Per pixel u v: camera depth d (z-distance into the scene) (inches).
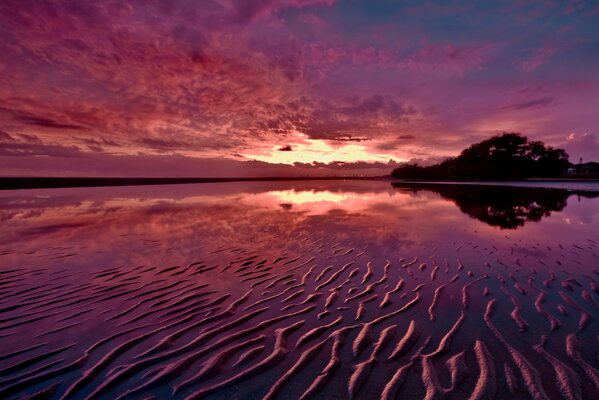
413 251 199.5
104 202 536.1
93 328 107.3
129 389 78.5
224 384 80.0
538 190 674.2
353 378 81.0
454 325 107.0
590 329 101.4
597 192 600.7
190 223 307.0
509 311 116.3
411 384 78.3
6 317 114.7
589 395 73.0
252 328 107.7
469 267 167.3
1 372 84.1
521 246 206.2
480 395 73.8
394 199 550.6
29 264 175.9
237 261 182.4
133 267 171.6
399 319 112.5
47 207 456.8
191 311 120.3
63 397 75.9
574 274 152.4
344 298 131.5
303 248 210.1
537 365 83.9
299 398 74.5
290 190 908.0
